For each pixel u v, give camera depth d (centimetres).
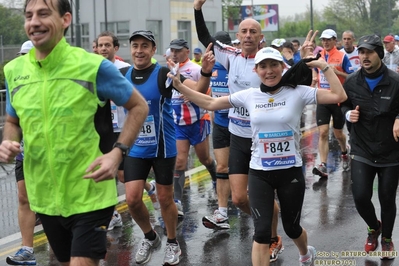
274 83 639
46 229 478
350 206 991
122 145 454
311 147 1554
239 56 788
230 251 796
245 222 922
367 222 754
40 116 448
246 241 834
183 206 1027
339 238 830
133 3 3928
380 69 711
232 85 793
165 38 4150
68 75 446
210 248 810
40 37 441
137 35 726
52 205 460
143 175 738
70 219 460
